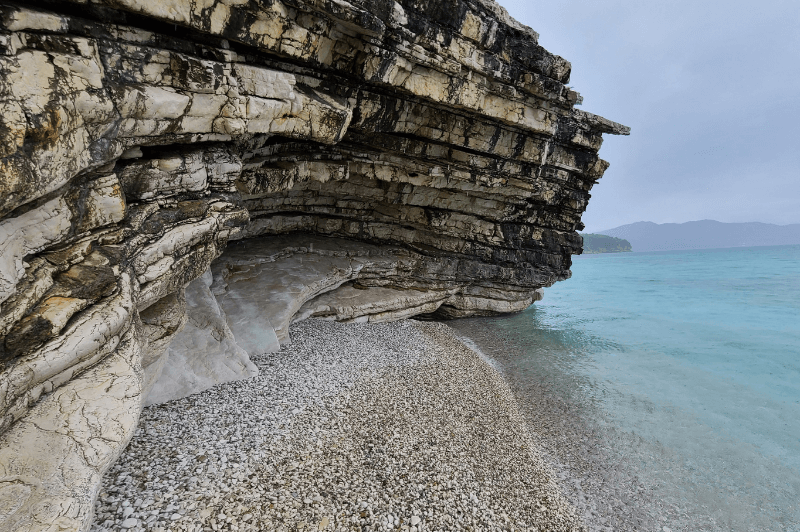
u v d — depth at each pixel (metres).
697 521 9.55
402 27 12.57
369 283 21.91
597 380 17.69
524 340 23.27
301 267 18.80
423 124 16.70
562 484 10.33
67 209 5.74
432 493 8.05
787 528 9.45
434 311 26.19
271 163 14.11
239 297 15.27
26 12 4.96
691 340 25.77
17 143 4.48
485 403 13.20
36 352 4.72
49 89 5.09
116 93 6.51
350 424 9.59
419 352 16.05
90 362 5.55
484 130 18.23
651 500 10.17
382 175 18.33
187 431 8.16
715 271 84.62
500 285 26.88
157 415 8.59
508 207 23.41
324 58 11.88
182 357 10.68
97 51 6.20
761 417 14.96
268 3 9.07
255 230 19.42
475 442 10.57
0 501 3.72
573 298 45.56
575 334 25.77
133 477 6.57
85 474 4.29
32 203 5.10
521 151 19.73
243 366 11.17
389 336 17.50
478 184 20.27
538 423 13.37
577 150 23.83
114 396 5.32
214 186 9.84
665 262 133.75
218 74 8.52
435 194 21.16
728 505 10.16
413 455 9.05
